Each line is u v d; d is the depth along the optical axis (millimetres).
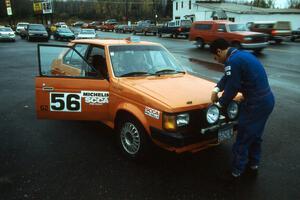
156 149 4500
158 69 5105
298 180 4012
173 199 3578
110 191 3709
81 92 4777
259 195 3674
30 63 15258
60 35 31750
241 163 3977
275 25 26672
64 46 5152
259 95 3719
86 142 5121
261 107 3736
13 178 3973
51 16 73000
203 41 22438
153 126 4012
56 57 5309
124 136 4566
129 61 4996
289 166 4391
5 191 3686
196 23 22906
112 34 45000
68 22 92625
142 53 5223
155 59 5270
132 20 94875
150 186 3828
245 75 3707
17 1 83625
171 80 4758
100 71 4996
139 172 4160
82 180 3943
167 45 25453
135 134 4371
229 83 3742
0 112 6695
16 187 3771
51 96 4902
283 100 8156
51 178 3982
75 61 5426
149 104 4039
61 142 5113
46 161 4438
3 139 5195
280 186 3867
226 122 4227
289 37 26922
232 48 3863
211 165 4379
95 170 4199
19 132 5516
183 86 4508
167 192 3709
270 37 26734
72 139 5238
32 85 9773
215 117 4023
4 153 4672
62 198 3562
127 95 4359
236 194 3688
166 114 3838
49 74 5137
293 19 41469
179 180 3977
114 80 4613
